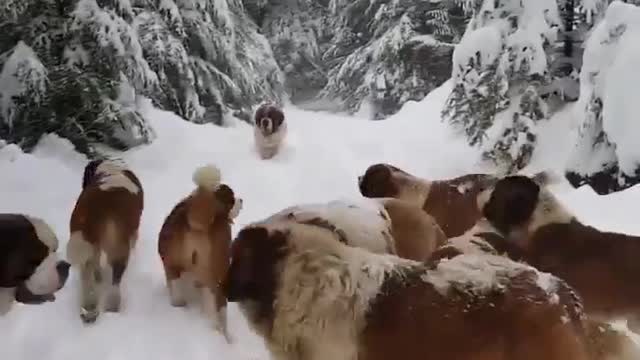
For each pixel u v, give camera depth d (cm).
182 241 271
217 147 561
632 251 231
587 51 479
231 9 873
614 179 473
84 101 495
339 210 185
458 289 145
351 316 146
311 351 151
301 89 1265
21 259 173
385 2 1062
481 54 574
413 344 142
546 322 139
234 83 725
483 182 301
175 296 283
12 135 490
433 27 970
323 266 151
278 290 155
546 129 540
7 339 245
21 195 386
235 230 377
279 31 1255
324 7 1327
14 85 475
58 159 468
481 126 568
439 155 571
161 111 593
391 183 303
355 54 1058
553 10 553
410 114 732
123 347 248
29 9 502
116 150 513
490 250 202
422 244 235
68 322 262
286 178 501
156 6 637
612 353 169
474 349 139
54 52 505
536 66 548
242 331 267
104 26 503
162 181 463
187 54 671
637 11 464
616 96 450
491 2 582
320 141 630
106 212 272
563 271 231
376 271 149
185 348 251
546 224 233
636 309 231
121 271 277
